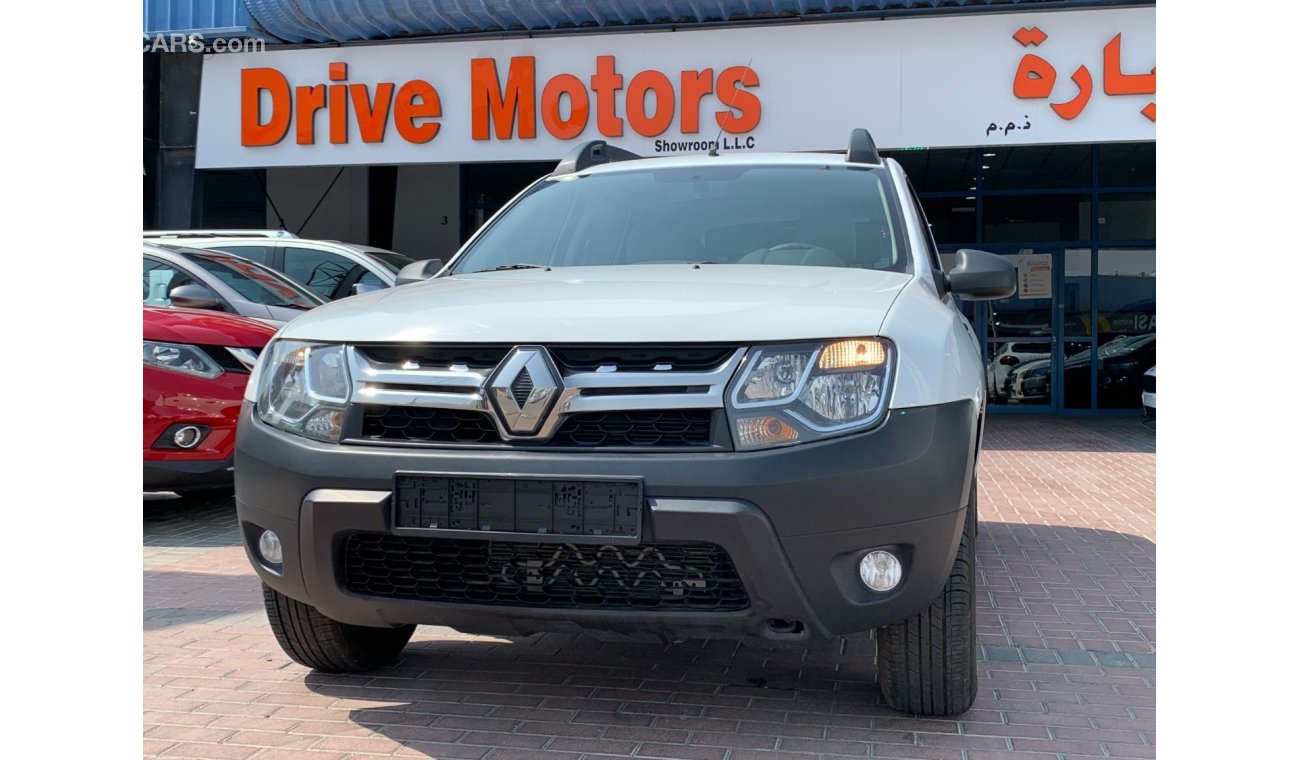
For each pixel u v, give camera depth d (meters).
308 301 8.26
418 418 2.78
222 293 7.62
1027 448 11.31
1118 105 11.21
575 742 2.95
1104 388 15.84
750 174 4.11
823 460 2.57
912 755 2.84
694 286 3.03
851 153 4.20
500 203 16.89
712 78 11.77
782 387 2.61
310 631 3.32
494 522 2.65
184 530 6.30
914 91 11.49
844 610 2.65
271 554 2.99
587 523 2.60
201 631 4.09
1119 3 11.15
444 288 3.25
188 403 6.07
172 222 14.20
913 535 2.63
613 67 11.95
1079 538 6.15
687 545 2.62
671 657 3.72
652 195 4.05
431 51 12.35
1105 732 3.02
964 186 15.98
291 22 12.36
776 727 3.05
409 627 3.67
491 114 12.25
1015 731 3.02
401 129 12.41
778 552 2.56
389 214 17.06
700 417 2.62
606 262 3.76
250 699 3.30
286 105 12.62
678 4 11.81
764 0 11.58
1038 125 11.34
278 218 17.23
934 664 2.98
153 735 3.00
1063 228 15.84
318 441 2.83
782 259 3.62
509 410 2.66
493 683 3.45
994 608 4.51
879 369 2.66
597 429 2.66
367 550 2.83
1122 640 4.00
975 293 3.47
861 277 3.26
